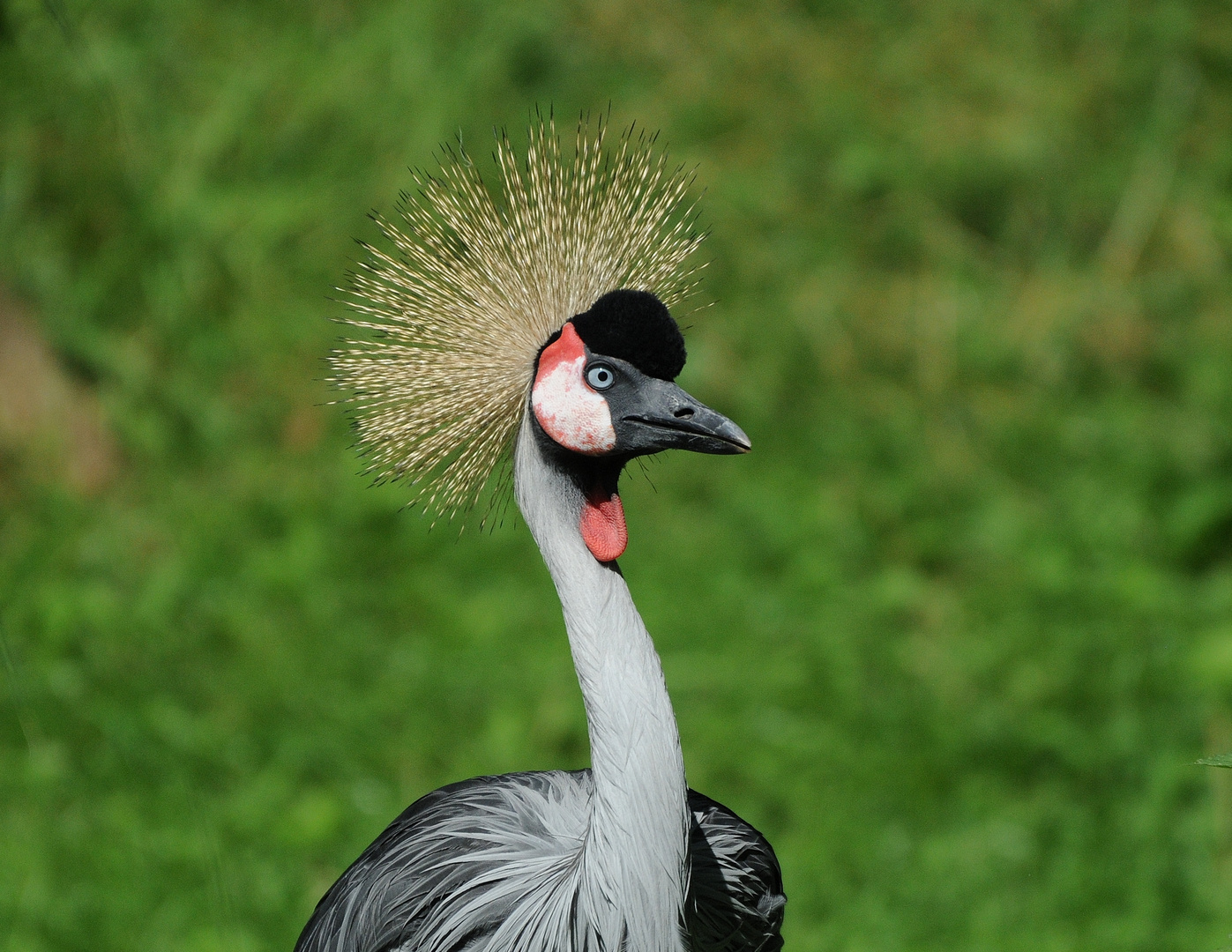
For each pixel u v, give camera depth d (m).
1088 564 9.98
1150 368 11.70
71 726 8.85
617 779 4.86
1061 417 11.25
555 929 5.14
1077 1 14.14
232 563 10.16
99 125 11.66
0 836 8.12
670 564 10.21
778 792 8.63
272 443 10.98
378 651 9.60
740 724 9.00
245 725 9.05
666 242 5.56
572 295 5.38
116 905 7.75
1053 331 11.83
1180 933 7.58
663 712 4.89
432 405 5.39
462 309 5.39
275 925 7.77
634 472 10.85
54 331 10.83
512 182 5.53
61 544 10.20
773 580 10.09
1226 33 13.86
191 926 7.71
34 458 10.66
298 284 11.62
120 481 10.80
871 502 10.58
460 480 5.46
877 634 9.62
